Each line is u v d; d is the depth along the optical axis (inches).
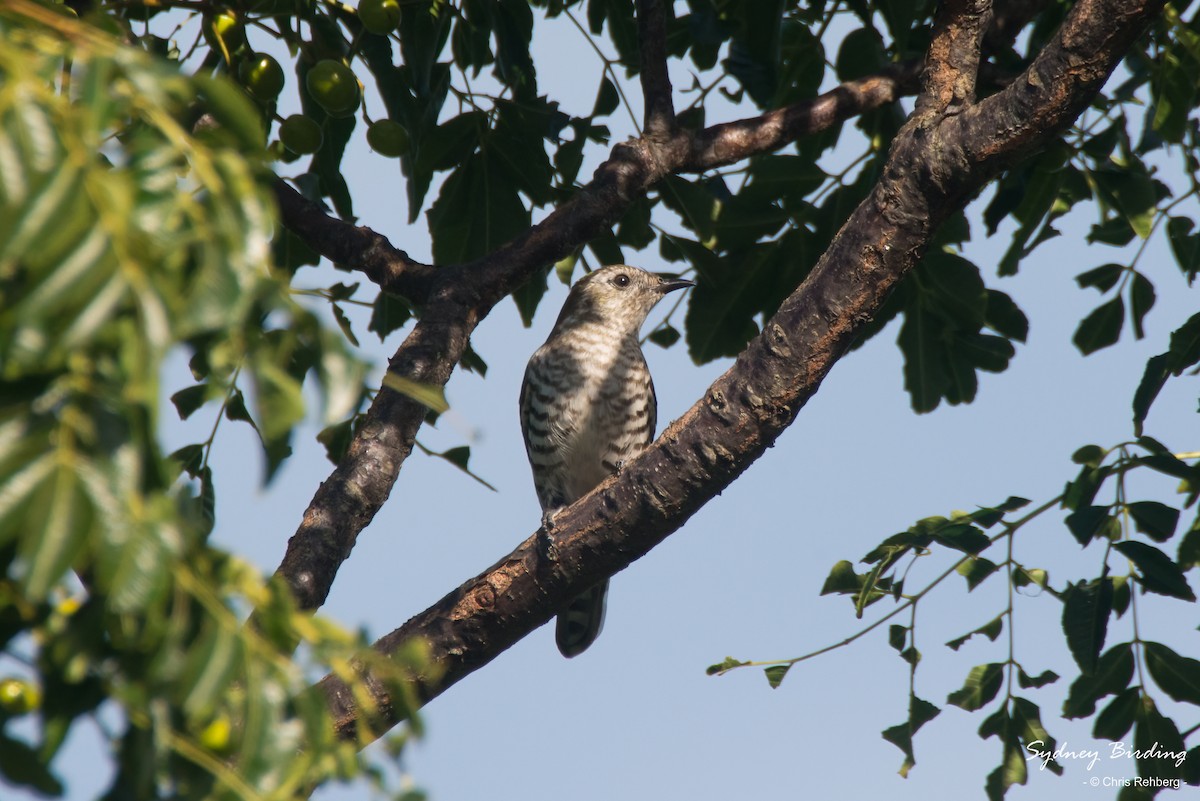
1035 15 398.9
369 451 343.3
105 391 111.0
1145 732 329.4
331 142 386.0
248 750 123.0
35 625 122.7
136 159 116.6
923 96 291.9
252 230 116.2
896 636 342.0
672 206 418.6
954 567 339.6
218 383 120.8
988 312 419.8
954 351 421.7
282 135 346.0
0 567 121.3
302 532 334.0
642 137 398.3
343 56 349.7
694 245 411.8
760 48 383.6
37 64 117.0
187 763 123.6
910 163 285.1
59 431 109.7
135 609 108.5
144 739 118.4
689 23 403.9
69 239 107.1
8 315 106.7
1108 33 262.8
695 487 310.8
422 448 350.6
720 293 416.8
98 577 109.4
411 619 329.7
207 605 120.7
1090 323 418.3
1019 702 338.6
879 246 288.0
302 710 125.9
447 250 410.9
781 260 413.4
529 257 379.6
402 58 380.5
